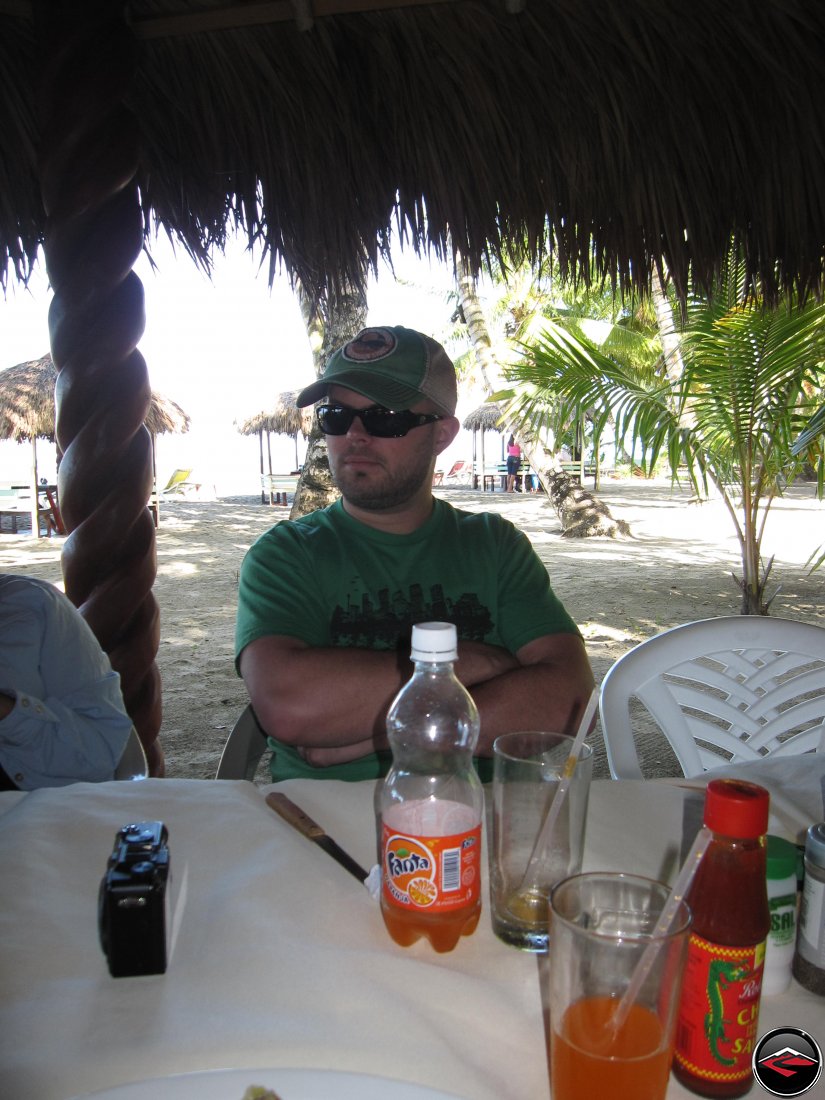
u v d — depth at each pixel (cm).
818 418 519
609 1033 69
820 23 263
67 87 242
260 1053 76
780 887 89
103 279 251
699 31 270
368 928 99
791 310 421
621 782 144
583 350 612
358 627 210
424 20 268
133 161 255
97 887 108
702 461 618
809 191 308
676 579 983
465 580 216
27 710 180
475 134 292
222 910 101
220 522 1738
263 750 215
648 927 81
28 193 295
